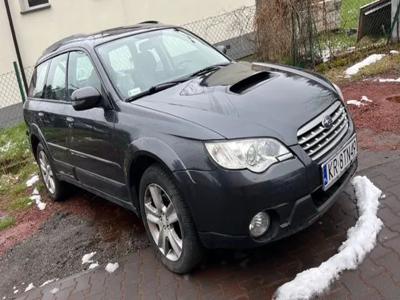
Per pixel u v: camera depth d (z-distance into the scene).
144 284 3.93
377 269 3.38
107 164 4.41
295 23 8.53
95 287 4.12
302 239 3.93
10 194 7.19
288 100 3.64
